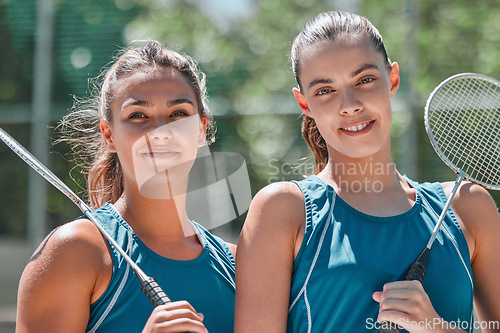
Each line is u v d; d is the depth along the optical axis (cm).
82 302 202
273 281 200
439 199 218
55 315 200
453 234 209
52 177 223
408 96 611
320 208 207
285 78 734
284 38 760
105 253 208
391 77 226
